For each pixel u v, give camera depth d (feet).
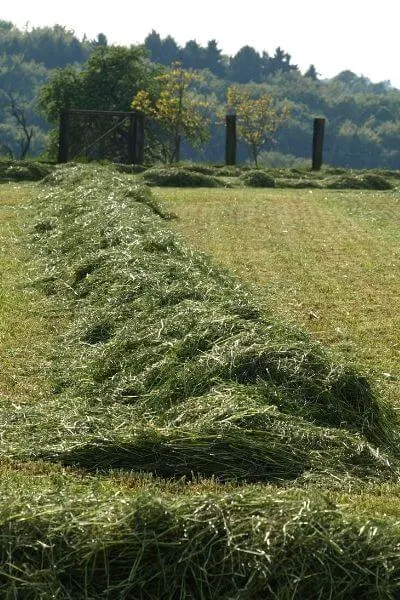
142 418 29.01
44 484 24.80
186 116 209.87
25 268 52.70
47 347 37.86
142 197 76.38
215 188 106.52
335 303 47.88
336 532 21.12
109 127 137.28
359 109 600.80
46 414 29.68
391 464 27.32
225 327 32.94
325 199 97.19
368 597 20.44
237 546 20.63
